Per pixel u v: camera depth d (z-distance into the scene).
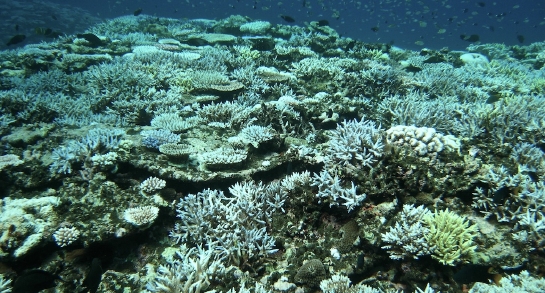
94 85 2.79
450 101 2.69
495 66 4.59
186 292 1.16
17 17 10.35
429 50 4.98
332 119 2.29
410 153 1.49
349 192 1.39
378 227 1.30
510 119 1.84
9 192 1.54
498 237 1.27
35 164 1.62
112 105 2.52
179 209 1.57
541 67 5.11
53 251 1.38
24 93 2.30
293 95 2.73
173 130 2.03
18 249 1.28
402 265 1.24
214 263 1.28
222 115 2.22
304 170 1.83
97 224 1.38
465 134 1.86
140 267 1.42
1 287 1.20
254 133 1.89
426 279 1.19
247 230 1.41
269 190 1.58
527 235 1.20
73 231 1.34
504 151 1.62
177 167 1.68
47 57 3.62
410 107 2.08
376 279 1.27
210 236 1.45
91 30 6.05
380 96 2.90
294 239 1.48
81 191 1.52
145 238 1.48
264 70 3.14
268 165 1.79
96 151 1.68
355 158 1.51
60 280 1.33
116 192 1.54
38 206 1.41
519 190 1.35
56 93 2.67
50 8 11.57
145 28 5.66
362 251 1.32
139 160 1.66
